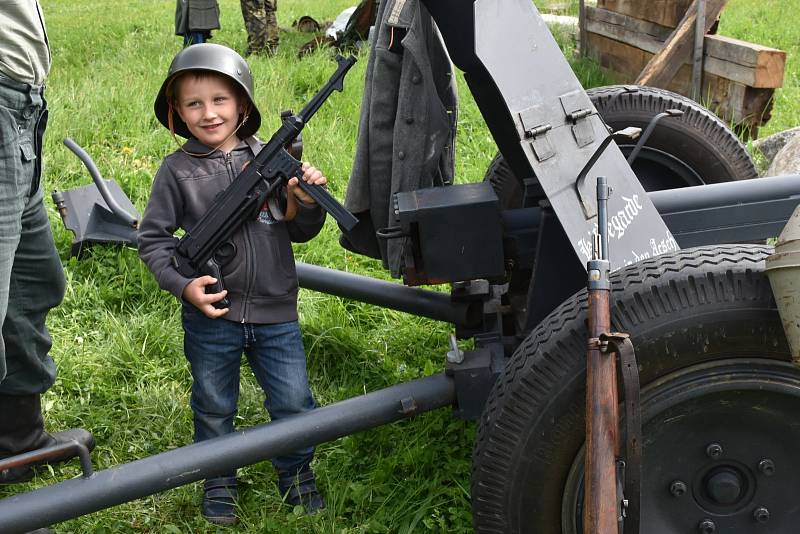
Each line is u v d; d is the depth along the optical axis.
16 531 2.53
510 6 2.55
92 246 4.72
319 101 2.77
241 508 3.05
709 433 2.37
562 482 2.37
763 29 10.34
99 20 13.91
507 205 3.96
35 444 3.21
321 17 13.67
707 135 3.80
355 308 4.25
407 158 3.07
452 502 3.06
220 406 2.93
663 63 6.71
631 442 2.06
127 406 3.63
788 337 2.22
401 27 2.98
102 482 2.59
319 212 2.87
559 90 2.59
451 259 2.88
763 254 2.35
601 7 8.62
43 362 3.17
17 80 2.44
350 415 2.79
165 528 2.97
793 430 2.35
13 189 2.47
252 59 8.64
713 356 2.29
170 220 2.83
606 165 2.65
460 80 7.40
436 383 2.87
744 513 2.44
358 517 3.01
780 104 7.27
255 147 2.90
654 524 2.43
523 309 3.16
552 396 2.32
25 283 3.03
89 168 4.60
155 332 4.05
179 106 2.81
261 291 2.84
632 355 2.07
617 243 2.61
